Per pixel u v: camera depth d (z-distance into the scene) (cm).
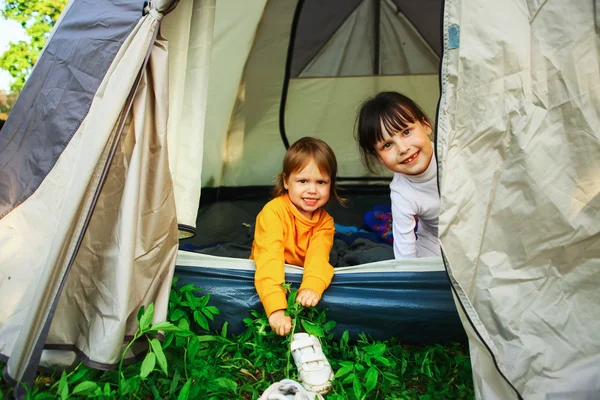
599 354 130
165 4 159
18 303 156
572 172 134
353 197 392
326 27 364
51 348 150
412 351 188
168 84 167
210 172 358
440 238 138
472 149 141
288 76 372
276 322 167
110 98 151
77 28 184
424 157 202
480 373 139
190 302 175
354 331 183
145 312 146
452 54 141
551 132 135
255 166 382
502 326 135
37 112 182
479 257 140
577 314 134
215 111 335
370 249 241
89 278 151
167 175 160
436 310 180
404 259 184
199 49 189
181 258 192
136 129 153
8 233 168
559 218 134
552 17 136
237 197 379
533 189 135
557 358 131
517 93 137
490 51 138
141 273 157
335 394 154
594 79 132
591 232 132
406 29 371
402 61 377
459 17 141
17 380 138
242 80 356
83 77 171
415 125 202
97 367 142
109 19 171
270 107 376
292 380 146
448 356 181
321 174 193
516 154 137
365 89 382
